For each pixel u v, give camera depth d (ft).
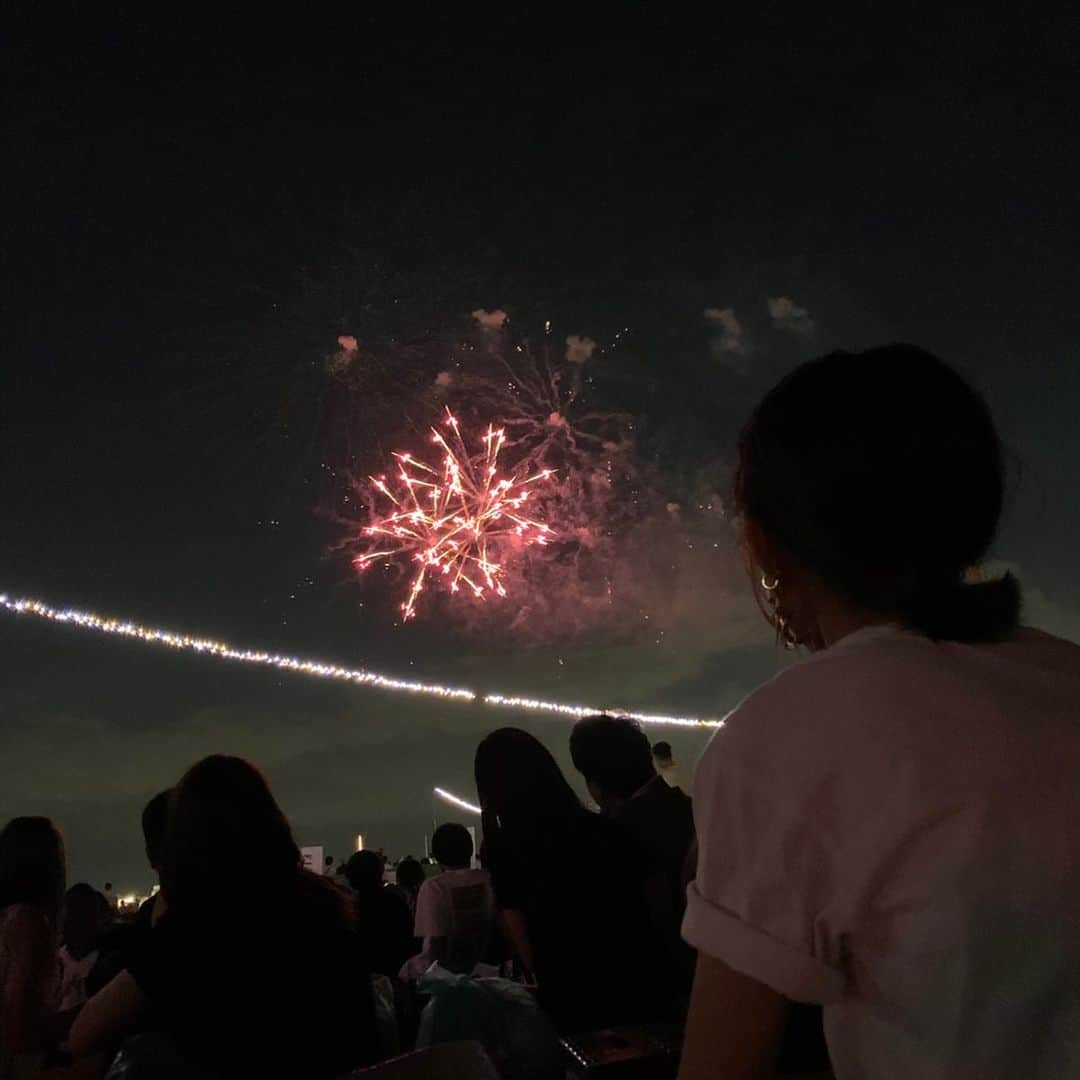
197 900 9.46
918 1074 3.16
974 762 3.17
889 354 4.11
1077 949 2.98
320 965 9.57
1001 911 3.03
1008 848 3.06
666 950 11.46
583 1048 7.73
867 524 3.77
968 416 3.93
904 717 3.27
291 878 9.96
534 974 11.43
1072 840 3.05
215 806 9.74
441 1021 10.17
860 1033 3.34
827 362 4.19
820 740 3.33
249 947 9.23
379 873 20.08
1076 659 3.61
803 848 3.28
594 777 14.62
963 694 3.32
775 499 4.00
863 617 3.91
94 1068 10.12
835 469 3.81
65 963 17.92
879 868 3.15
